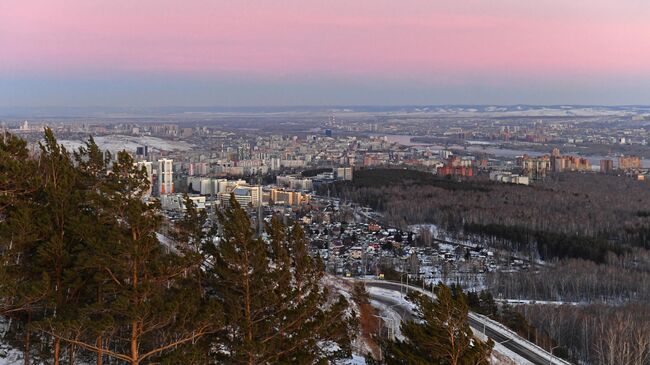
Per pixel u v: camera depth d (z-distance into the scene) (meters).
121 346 44.22
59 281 38.81
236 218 38.75
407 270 149.50
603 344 89.94
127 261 35.97
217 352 39.69
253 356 36.62
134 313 33.97
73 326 34.38
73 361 42.94
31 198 43.06
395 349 35.44
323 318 40.28
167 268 36.66
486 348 34.53
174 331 37.22
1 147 43.31
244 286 38.53
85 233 37.59
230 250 38.00
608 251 159.50
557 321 103.75
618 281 136.50
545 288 134.88
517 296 134.88
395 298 108.69
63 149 54.31
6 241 37.53
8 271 37.56
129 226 38.00
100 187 39.75
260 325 38.66
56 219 40.28
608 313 106.62
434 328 34.34
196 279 41.09
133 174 39.25
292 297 39.72
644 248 168.38
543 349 87.88
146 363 37.66
